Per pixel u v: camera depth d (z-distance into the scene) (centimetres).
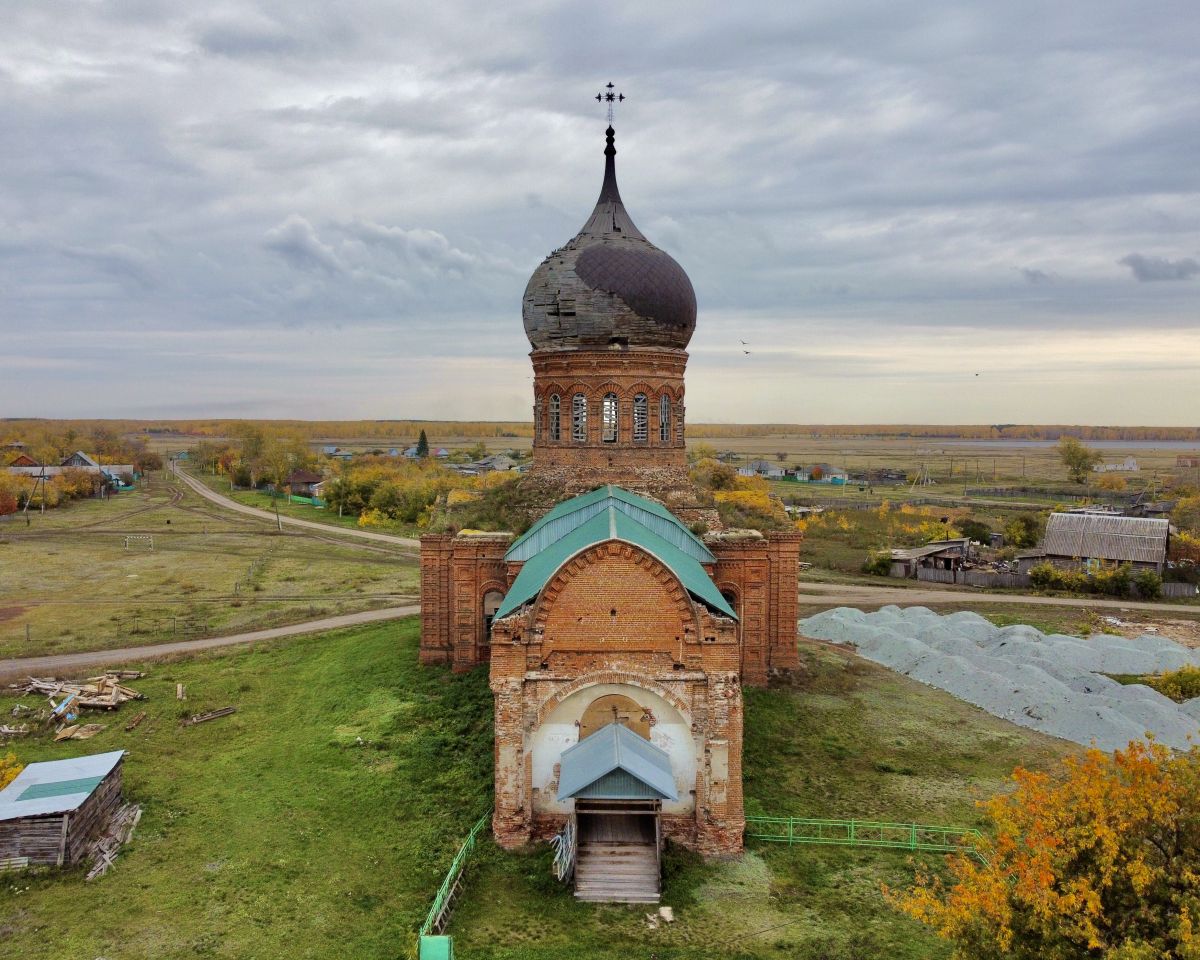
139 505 14800
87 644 5744
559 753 2923
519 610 3088
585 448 4616
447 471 17600
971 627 6003
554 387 4662
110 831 3062
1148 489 18412
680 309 4606
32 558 9362
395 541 10869
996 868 1962
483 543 4403
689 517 4547
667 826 2892
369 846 2917
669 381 4662
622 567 2914
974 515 13625
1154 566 8294
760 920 2470
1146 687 4553
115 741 3984
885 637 5384
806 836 2948
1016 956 1869
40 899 2658
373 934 2433
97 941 2434
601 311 4466
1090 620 6669
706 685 2878
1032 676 4619
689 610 2891
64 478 15288
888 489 19812
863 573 8825
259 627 6188
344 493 13762
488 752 3456
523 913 2509
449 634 4681
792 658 4616
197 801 3303
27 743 4006
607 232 4625
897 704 4272
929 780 3412
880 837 2955
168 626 6266
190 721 4206
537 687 2900
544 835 2908
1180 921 1711
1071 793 1978
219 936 2444
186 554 9769
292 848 2922
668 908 2533
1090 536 8719
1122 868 1830
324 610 6688
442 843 2892
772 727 3859
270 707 4381
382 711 4044
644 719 2917
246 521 12788
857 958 2272
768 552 4325
